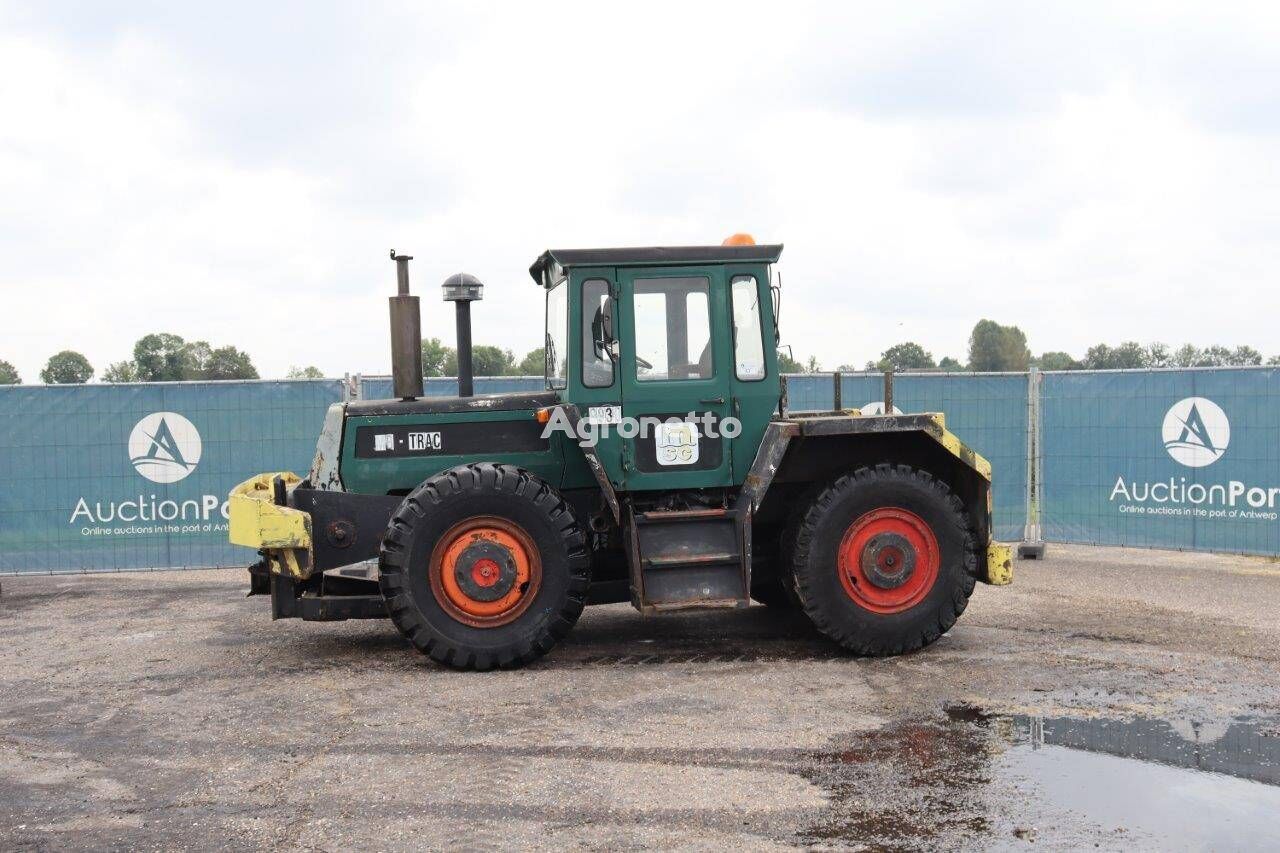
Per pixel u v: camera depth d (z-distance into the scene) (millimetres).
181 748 4910
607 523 6945
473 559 6277
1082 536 10648
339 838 3850
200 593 9383
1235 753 4660
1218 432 9906
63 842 3865
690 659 6559
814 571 6516
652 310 6730
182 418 10242
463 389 7281
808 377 10852
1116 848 3703
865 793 4219
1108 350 38406
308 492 6594
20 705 5703
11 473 10070
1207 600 8281
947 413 10734
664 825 3920
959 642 6879
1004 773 4430
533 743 4895
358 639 7289
